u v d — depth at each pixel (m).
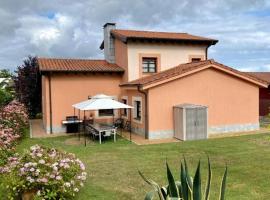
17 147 13.90
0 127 13.34
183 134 15.61
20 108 19.91
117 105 15.28
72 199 7.29
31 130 20.27
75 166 7.56
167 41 20.69
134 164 10.94
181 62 21.45
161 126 16.41
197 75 16.94
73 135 17.97
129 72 20.11
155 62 21.02
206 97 17.20
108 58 22.69
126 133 18.27
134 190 8.20
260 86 18.45
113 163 11.12
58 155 7.70
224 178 4.11
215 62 17.02
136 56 20.27
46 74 19.03
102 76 20.42
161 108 16.38
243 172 9.51
